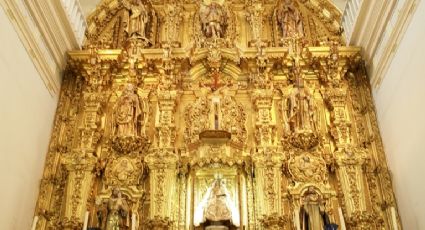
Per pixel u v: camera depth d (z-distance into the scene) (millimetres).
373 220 7145
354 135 8102
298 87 8312
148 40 9203
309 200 7082
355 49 8633
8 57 6230
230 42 9109
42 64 7535
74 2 8797
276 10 9773
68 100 8484
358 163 7613
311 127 7957
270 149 7766
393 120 7434
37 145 7391
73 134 8109
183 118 8336
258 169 7562
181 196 7480
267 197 7285
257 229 7133
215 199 7168
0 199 6000
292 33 9172
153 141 8016
